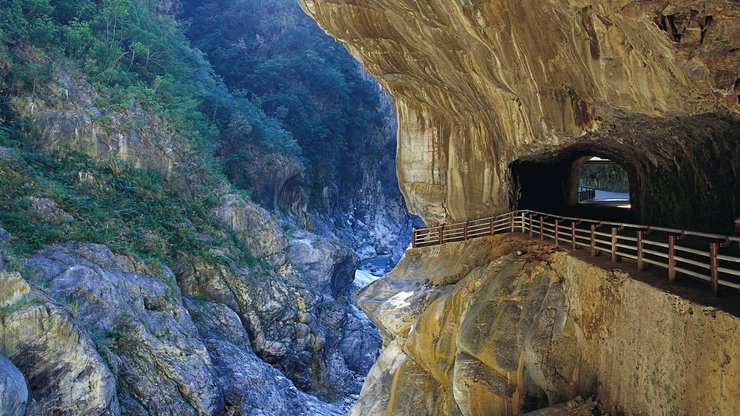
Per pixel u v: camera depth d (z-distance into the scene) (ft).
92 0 154.40
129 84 134.10
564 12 32.01
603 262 32.12
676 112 31.07
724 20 22.00
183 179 123.95
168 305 82.48
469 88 55.47
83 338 57.62
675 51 24.72
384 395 51.06
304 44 270.67
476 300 43.47
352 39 58.44
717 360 18.88
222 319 97.30
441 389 46.16
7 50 105.81
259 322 108.47
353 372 130.31
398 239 275.59
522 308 38.55
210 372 75.41
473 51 46.06
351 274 166.91
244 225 129.18
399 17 49.11
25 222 77.20
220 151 177.06
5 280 54.65
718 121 32.71
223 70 240.12
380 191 288.51
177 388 70.44
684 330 21.15
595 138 48.29
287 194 206.08
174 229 107.55
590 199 122.83
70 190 94.84
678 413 21.35
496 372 36.17
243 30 265.13
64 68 115.34
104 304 69.82
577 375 31.27
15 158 88.84
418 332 50.14
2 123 98.02
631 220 67.92
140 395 65.98
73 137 106.11
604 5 27.58
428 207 75.15
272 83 246.68
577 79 38.32
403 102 73.87
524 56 40.93
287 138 205.67
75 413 55.21
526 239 51.60
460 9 40.27
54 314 55.47
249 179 182.19
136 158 115.03
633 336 25.62
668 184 48.44
